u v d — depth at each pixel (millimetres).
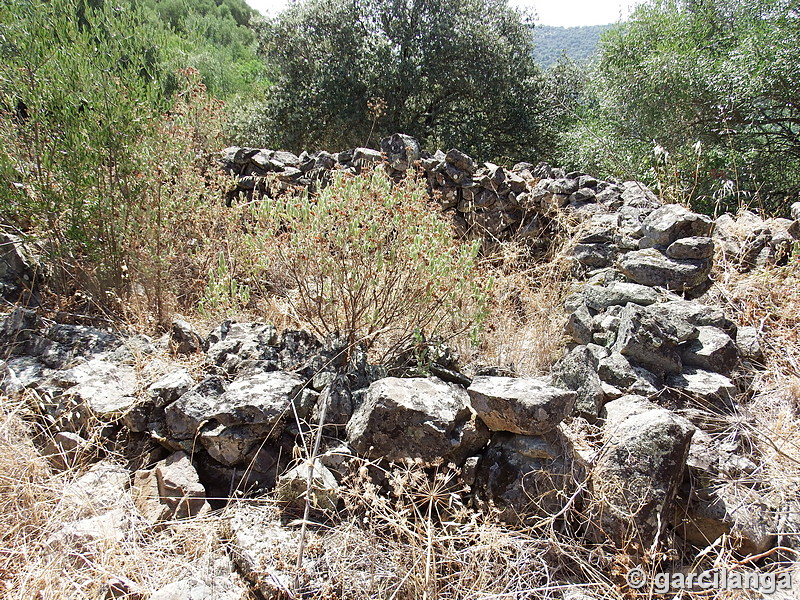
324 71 12266
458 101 13562
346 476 2062
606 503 1893
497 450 2082
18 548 1746
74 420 2246
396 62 12195
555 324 3240
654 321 2627
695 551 1989
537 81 13578
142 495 2057
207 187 4465
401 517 1886
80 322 3180
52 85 3035
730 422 2340
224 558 1822
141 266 3217
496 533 1854
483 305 2812
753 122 8312
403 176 5352
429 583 1706
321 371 2469
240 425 2170
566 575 1858
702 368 2654
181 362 2580
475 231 5188
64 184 3141
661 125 8820
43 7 3143
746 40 8328
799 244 3596
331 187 3008
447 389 2250
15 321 2684
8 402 2191
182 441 2197
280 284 3250
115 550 1759
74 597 1616
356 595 1707
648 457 1930
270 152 5980
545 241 5023
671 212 3615
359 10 12852
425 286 2723
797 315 3066
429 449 2045
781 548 1861
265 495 2078
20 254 3316
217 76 14758
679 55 8750
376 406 2074
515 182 5129
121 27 3312
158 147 3408
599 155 9500
